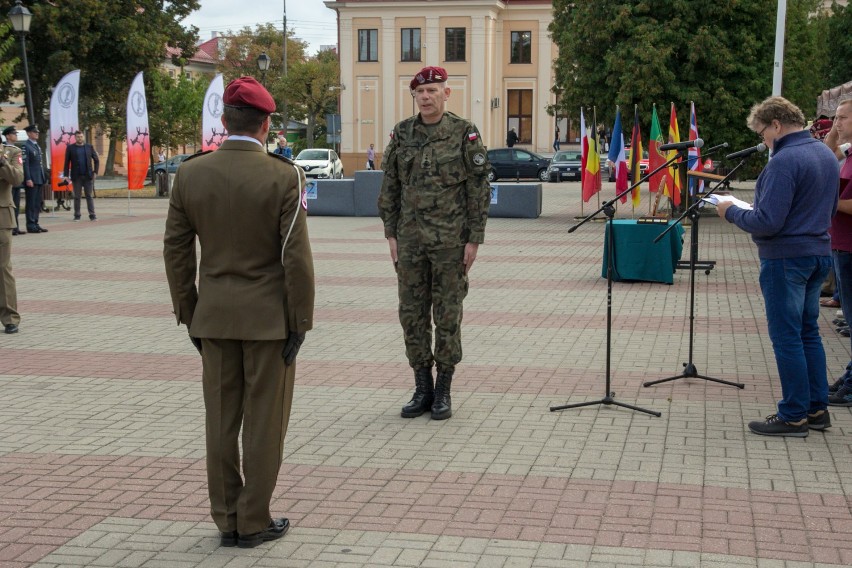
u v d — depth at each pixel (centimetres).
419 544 437
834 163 578
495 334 920
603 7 2208
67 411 664
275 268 431
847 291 654
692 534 445
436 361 644
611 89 2245
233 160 423
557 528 454
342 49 5659
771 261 582
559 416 645
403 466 546
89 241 1770
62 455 570
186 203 427
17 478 529
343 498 496
